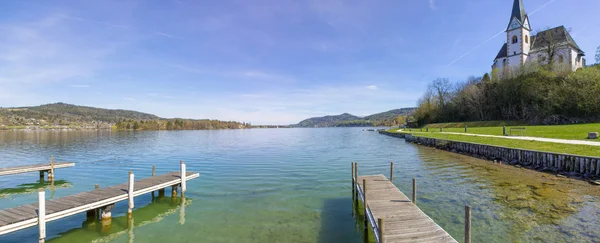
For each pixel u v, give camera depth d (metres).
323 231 10.98
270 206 13.99
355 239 10.27
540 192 14.87
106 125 171.88
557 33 67.19
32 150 42.62
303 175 21.33
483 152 28.50
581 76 47.47
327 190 16.84
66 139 70.56
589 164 17.23
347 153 36.44
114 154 37.16
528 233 9.87
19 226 9.62
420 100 104.69
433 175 20.69
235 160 30.27
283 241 10.16
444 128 72.88
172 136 90.81
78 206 11.16
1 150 42.66
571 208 12.14
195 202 14.80
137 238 10.64
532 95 57.28
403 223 9.28
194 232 11.08
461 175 20.36
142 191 13.82
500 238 9.59
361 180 15.16
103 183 20.25
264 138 78.94
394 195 12.38
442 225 10.92
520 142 27.56
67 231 11.34
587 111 45.22
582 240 9.17
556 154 19.62
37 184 20.14
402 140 59.31
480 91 75.56
